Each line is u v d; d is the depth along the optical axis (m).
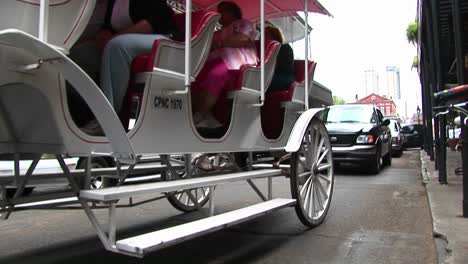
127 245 3.04
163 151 3.85
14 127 3.29
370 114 12.76
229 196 8.05
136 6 4.09
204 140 4.34
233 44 5.03
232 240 5.07
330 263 4.25
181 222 6.00
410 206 6.99
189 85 3.87
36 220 6.27
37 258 4.49
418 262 4.26
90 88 2.95
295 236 5.22
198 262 4.32
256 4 6.07
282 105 5.79
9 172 4.09
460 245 4.43
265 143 5.39
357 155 11.32
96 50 3.88
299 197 5.25
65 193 3.56
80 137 3.26
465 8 10.74
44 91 3.00
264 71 5.14
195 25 4.20
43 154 3.52
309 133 5.61
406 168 13.51
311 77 6.27
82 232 5.55
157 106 3.78
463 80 6.42
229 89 4.80
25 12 2.90
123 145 3.25
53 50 2.73
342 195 8.09
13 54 2.79
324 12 6.19
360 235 5.25
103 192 3.21
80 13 3.16
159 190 3.53
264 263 4.27
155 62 3.65
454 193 7.53
